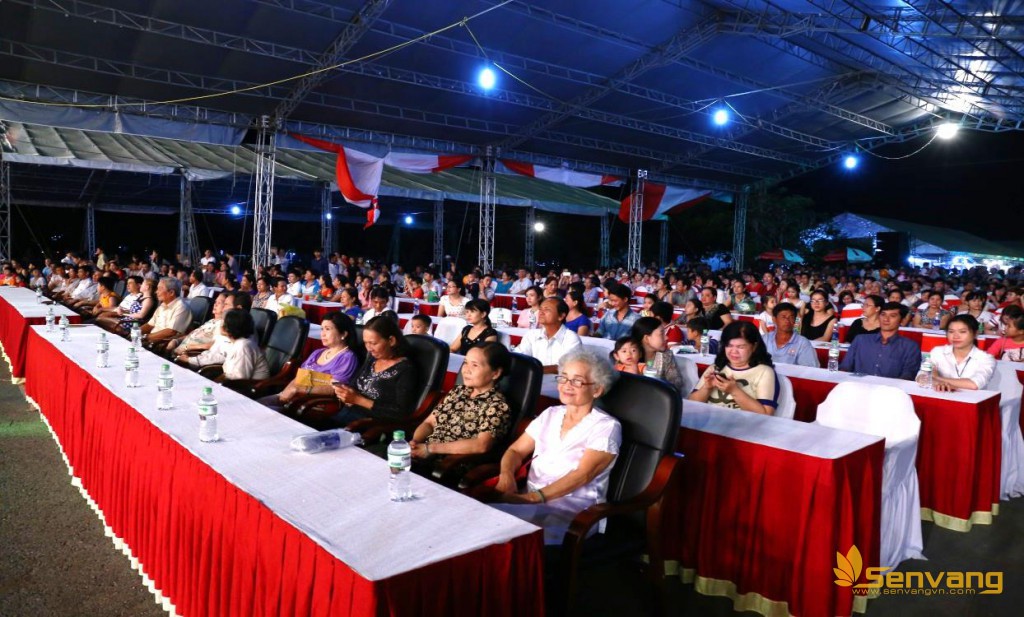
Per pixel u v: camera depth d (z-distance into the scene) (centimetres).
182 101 1498
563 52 1548
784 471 307
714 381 398
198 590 273
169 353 690
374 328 444
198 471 281
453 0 1309
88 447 431
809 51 1714
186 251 1778
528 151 2070
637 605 325
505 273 1565
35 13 1166
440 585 196
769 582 311
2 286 1343
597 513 273
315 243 2916
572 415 326
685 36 1551
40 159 1430
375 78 1525
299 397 470
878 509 324
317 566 205
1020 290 1235
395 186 1933
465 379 380
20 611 307
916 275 2317
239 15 1252
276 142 1678
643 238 3206
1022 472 486
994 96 1742
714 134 2134
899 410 384
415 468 385
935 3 1213
